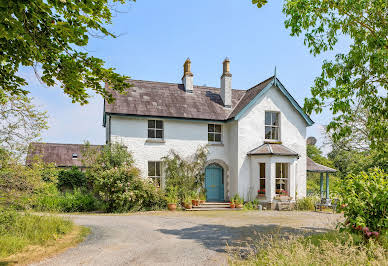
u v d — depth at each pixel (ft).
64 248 26.25
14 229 28.35
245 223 40.57
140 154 60.39
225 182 65.77
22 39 13.53
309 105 30.48
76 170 72.23
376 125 29.19
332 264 16.80
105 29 14.62
